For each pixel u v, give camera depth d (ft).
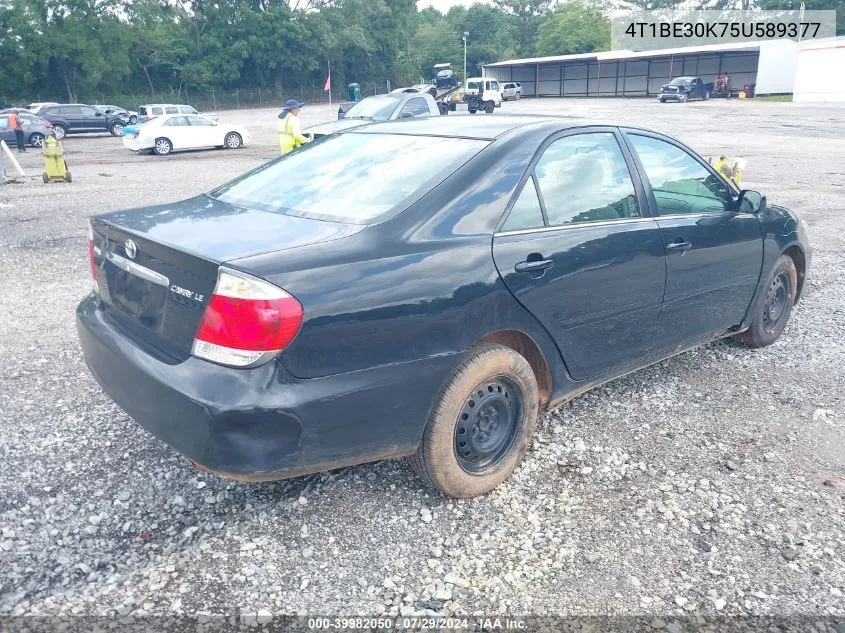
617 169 12.33
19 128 81.05
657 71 208.44
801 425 13.26
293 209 10.37
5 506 10.18
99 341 9.86
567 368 11.52
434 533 9.92
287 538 9.73
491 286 9.85
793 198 39.37
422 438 9.91
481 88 145.07
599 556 9.51
